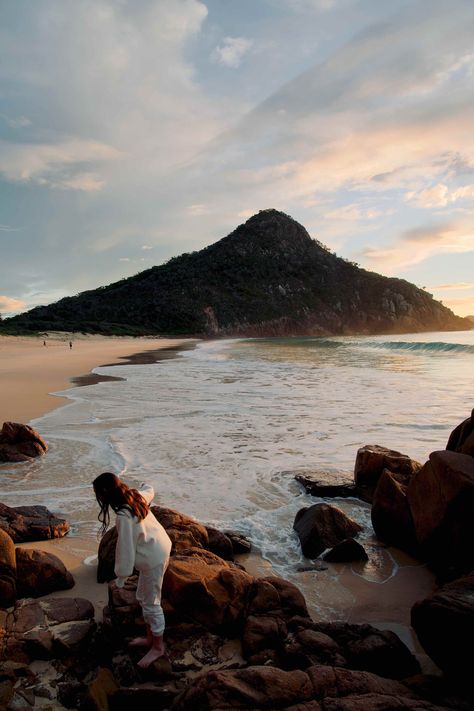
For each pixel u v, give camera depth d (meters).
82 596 4.12
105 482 3.39
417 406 13.52
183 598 3.59
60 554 5.00
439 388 17.41
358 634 3.44
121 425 11.28
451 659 2.98
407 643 3.63
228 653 3.36
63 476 7.56
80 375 23.86
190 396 15.95
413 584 4.54
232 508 6.31
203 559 4.08
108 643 3.38
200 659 3.28
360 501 6.63
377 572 4.79
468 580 3.39
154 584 3.33
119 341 85.88
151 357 39.97
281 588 3.86
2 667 3.03
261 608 3.65
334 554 4.97
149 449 9.10
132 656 3.29
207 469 7.88
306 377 21.98
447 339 74.50
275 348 56.47
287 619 3.62
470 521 4.40
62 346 62.00
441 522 4.64
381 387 17.89
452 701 2.78
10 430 8.86
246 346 64.69
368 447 7.22
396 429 10.60
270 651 3.25
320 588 4.44
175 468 7.94
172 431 10.59
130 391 17.36
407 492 5.25
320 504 5.66
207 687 2.64
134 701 2.83
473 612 2.94
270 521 5.94
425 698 2.79
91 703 2.74
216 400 14.98
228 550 4.92
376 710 2.48
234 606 3.62
